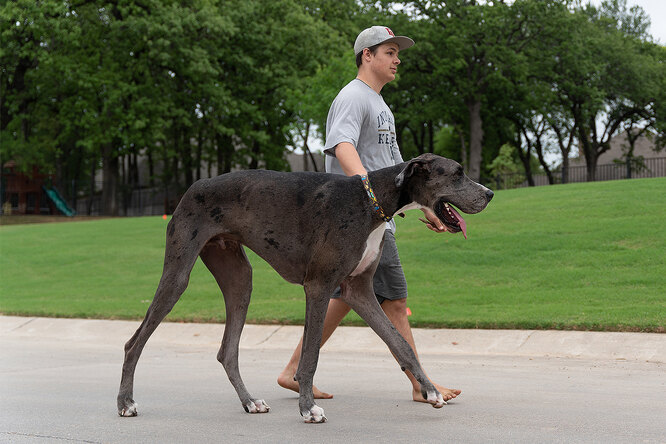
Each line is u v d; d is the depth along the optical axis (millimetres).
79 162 50062
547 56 44594
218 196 4469
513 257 13031
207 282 13828
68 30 36906
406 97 47219
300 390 4273
